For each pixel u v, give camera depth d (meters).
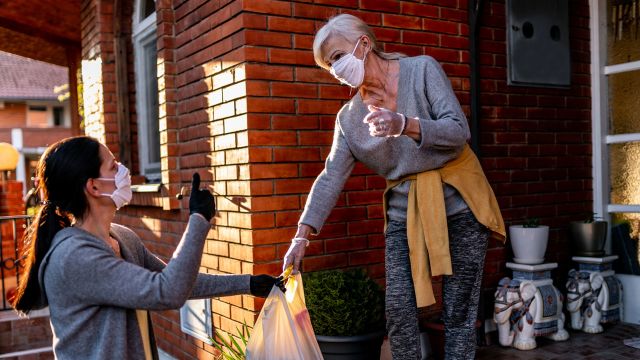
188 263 1.73
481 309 4.09
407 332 2.49
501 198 4.30
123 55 5.62
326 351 3.09
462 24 4.03
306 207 2.61
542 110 4.50
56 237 1.75
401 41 3.80
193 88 3.95
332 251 3.59
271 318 2.20
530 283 4.02
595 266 4.38
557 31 4.55
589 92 4.78
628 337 4.16
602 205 4.74
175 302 1.71
